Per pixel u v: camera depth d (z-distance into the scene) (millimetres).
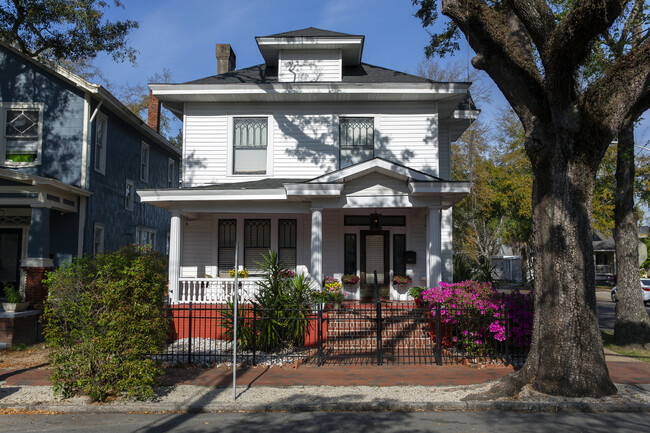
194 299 13867
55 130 15711
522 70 8461
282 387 8562
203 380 9047
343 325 12070
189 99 15828
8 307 12672
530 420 6930
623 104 7930
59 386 7746
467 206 38688
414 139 15844
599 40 12016
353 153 15969
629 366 10336
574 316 7883
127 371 7727
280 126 16000
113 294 7859
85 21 14414
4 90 15797
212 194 13625
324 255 15836
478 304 10789
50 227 15383
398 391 8227
